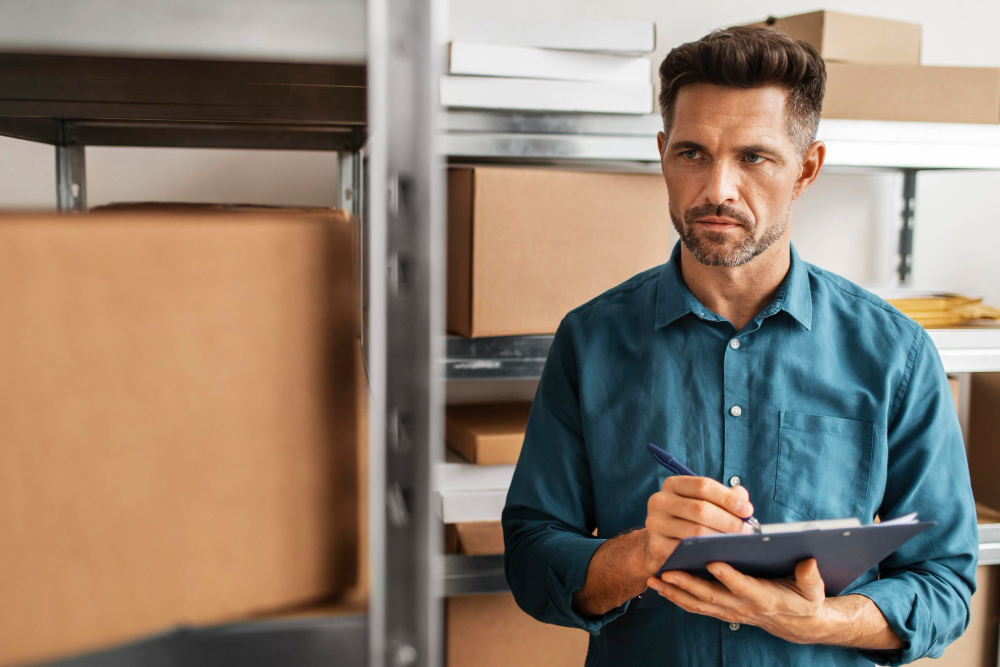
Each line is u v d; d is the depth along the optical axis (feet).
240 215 1.18
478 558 4.21
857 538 2.07
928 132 4.41
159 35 1.24
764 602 2.28
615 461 3.26
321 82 2.55
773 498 3.07
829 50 4.43
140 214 1.17
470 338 4.11
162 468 1.17
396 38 1.17
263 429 1.21
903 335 3.18
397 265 1.21
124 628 1.16
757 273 3.12
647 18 5.55
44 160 4.68
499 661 4.34
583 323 3.49
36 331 1.11
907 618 2.80
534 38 3.91
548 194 4.10
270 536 1.22
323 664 1.21
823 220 6.10
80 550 1.15
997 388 5.45
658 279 3.42
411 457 1.23
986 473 5.57
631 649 3.13
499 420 4.87
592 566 2.84
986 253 6.41
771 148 2.86
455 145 3.94
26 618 1.13
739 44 2.82
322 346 1.22
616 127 4.12
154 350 1.15
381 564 1.23
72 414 1.13
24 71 2.46
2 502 1.12
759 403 3.14
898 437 3.16
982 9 6.14
